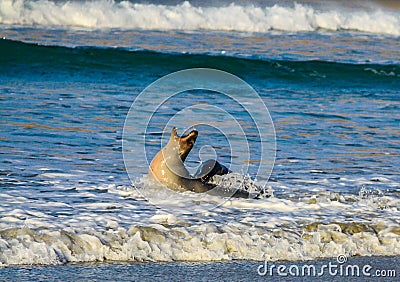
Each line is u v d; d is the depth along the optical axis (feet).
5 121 100.83
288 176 78.74
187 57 181.47
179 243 57.36
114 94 134.62
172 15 221.46
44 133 94.89
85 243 55.83
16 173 74.79
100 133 96.78
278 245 58.39
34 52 173.17
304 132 104.73
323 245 59.36
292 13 234.99
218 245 57.57
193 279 52.60
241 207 66.44
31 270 52.03
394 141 101.55
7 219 59.36
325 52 206.49
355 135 104.58
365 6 260.83
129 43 196.85
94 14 213.66
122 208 64.44
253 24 228.43
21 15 209.97
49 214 61.52
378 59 200.64
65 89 138.21
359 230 62.23
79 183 72.23
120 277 52.19
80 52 175.83
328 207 67.92
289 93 153.07
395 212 67.46
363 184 76.95
